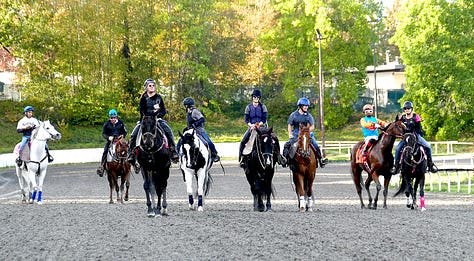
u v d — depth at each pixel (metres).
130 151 16.38
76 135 60.66
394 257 10.23
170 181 31.59
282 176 34.94
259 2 78.56
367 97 78.25
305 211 17.52
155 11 70.44
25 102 61.72
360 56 68.31
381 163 18.33
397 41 62.75
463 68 59.44
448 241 11.81
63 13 66.69
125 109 69.31
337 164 45.81
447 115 61.06
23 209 18.92
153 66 70.50
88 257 10.62
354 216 16.02
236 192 25.28
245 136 17.64
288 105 75.94
